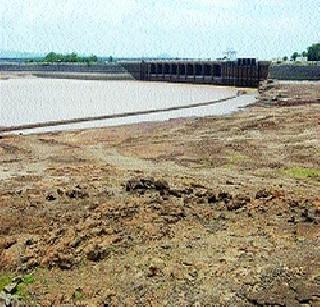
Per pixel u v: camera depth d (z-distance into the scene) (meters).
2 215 26.59
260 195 29.06
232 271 19.95
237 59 142.38
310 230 24.19
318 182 34.97
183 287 18.94
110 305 17.94
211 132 55.44
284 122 59.38
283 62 127.75
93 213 26.05
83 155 44.75
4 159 42.53
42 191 30.83
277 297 17.95
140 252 21.86
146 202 27.45
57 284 19.72
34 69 185.25
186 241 22.91
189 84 149.12
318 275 19.47
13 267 21.23
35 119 70.12
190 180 33.94
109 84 149.00
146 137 53.62
